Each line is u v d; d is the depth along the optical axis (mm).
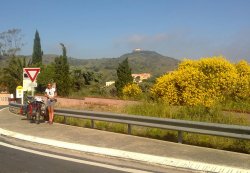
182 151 10578
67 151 11312
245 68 25172
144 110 17344
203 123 11008
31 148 11758
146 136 13438
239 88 22656
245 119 14484
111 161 9992
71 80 47000
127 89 30516
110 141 12117
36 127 15539
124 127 14695
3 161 10008
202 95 21312
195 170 8922
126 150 10781
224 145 11688
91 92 44562
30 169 9172
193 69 22344
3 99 47969
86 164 9664
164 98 22062
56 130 14586
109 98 26172
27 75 19391
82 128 14914
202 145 11984
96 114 14477
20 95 25016
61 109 16391
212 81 21953
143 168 9250
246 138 10172
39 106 17047
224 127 10562
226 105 20094
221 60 23469
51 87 16734
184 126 11500
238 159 9625
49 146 11977
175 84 22469
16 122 17375
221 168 8797
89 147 11195
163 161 9523
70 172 8875
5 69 52750
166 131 13422
